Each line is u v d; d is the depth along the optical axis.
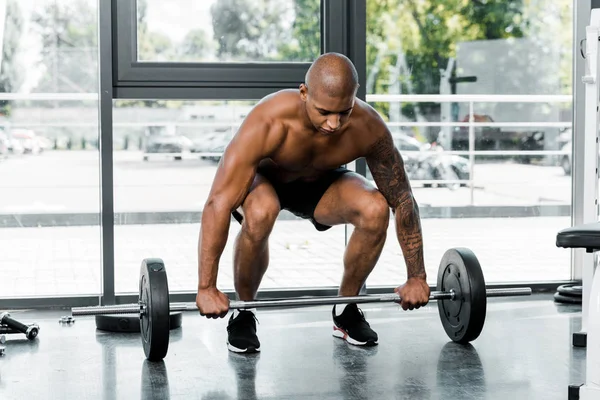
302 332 2.71
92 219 3.76
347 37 3.19
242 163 2.18
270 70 3.13
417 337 2.62
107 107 3.02
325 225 2.48
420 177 3.57
